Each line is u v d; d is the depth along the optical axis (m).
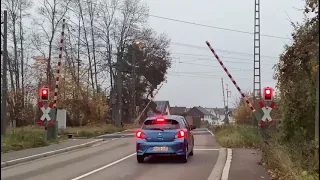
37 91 48.59
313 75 10.64
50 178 12.17
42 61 51.09
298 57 11.19
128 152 19.86
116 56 54.62
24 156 17.20
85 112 48.84
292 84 11.86
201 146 22.38
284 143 11.93
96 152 20.27
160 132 15.41
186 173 12.91
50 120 24.33
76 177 12.32
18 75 49.69
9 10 47.50
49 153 18.84
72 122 48.22
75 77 50.06
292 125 11.86
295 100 11.71
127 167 14.48
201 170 13.51
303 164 9.59
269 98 18.88
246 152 17.62
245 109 33.81
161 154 15.28
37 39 49.91
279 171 10.77
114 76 56.31
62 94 48.44
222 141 23.23
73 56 51.25
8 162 15.29
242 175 11.39
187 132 16.03
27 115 47.88
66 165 15.25
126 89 65.94
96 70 53.47
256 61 29.98
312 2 10.41
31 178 12.19
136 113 60.62
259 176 11.22
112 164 15.35
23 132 25.06
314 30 10.38
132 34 55.16
